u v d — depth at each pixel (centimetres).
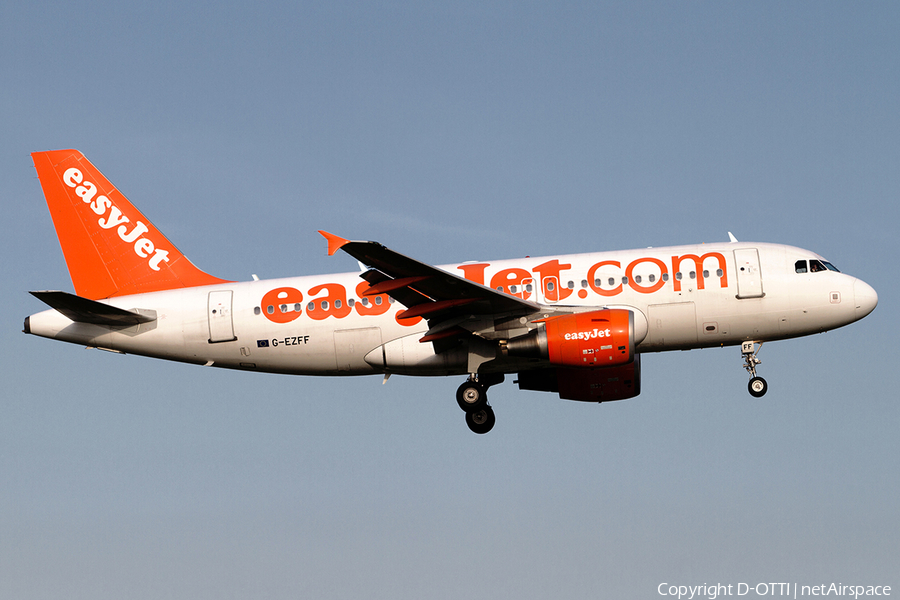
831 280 9969
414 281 9019
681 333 10012
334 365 10462
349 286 10425
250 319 10444
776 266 9994
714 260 10019
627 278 9994
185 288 10894
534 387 10944
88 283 11069
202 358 10638
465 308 9544
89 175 11206
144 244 11106
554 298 9994
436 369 10231
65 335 10669
